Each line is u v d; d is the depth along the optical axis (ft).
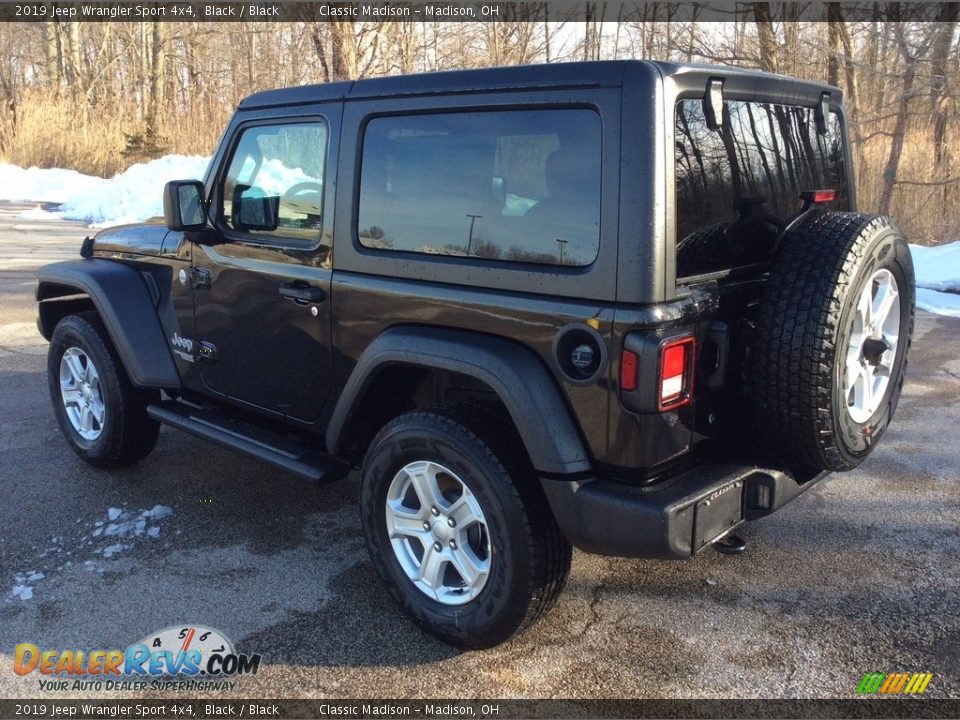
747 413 9.83
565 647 10.21
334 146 10.94
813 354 8.82
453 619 9.88
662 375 8.33
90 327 14.70
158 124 81.10
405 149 10.19
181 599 11.16
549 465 8.83
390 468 10.22
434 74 9.92
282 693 9.39
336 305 10.94
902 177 41.73
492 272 9.32
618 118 8.34
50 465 15.66
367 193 10.61
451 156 9.77
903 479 15.12
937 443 16.88
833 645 10.18
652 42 53.88
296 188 11.54
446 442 9.49
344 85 10.93
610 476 8.93
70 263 15.28
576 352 8.71
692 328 8.79
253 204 12.25
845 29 45.34
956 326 26.66
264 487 14.76
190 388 14.02
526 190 9.10
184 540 12.78
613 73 8.41
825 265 9.00
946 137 42.42
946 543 12.71
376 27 60.85
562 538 9.43
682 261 8.79
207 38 103.30
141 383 13.94
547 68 8.93
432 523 10.09
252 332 12.37
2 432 17.40
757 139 10.09
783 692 9.34
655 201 8.22
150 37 111.04
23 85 110.42
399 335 10.03
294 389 11.99
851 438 9.61
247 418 13.43
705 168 9.11
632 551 8.73
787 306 8.98
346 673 9.73
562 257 8.86
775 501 9.48
